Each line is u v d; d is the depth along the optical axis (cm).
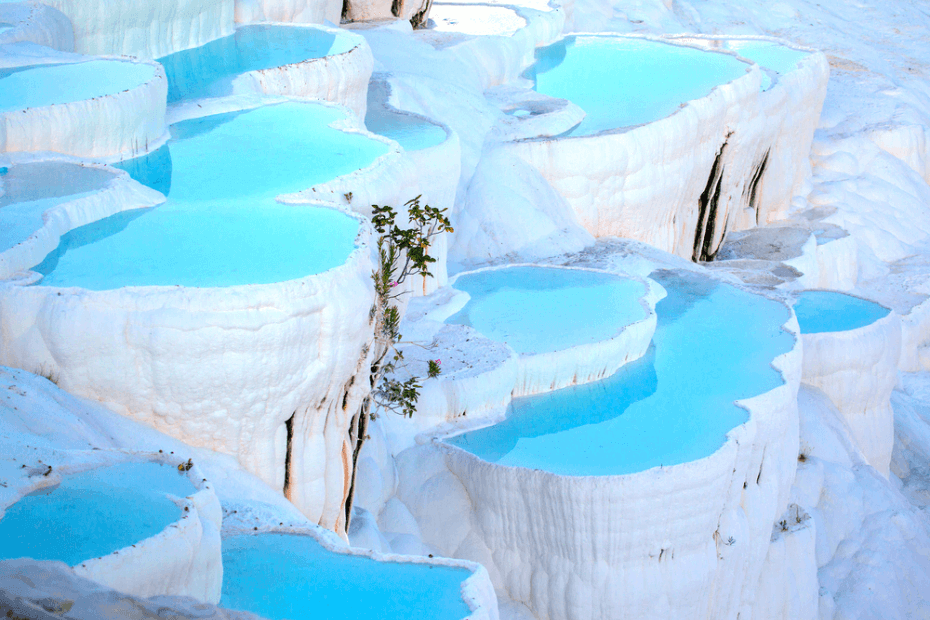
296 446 1017
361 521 1207
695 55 2691
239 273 962
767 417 1429
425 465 1350
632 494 1216
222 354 908
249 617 455
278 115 1513
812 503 1703
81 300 895
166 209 1138
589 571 1258
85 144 1252
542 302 1666
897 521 1738
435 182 1630
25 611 402
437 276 1689
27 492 669
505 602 1312
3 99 1249
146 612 439
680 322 1727
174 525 632
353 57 1744
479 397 1391
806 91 2662
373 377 1135
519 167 2006
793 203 2759
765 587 1497
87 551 598
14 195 1102
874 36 3738
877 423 1961
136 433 916
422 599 750
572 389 1482
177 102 1500
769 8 3800
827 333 1867
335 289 959
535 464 1286
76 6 1568
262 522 892
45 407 831
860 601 1616
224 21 1897
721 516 1350
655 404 1436
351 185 1220
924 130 3023
